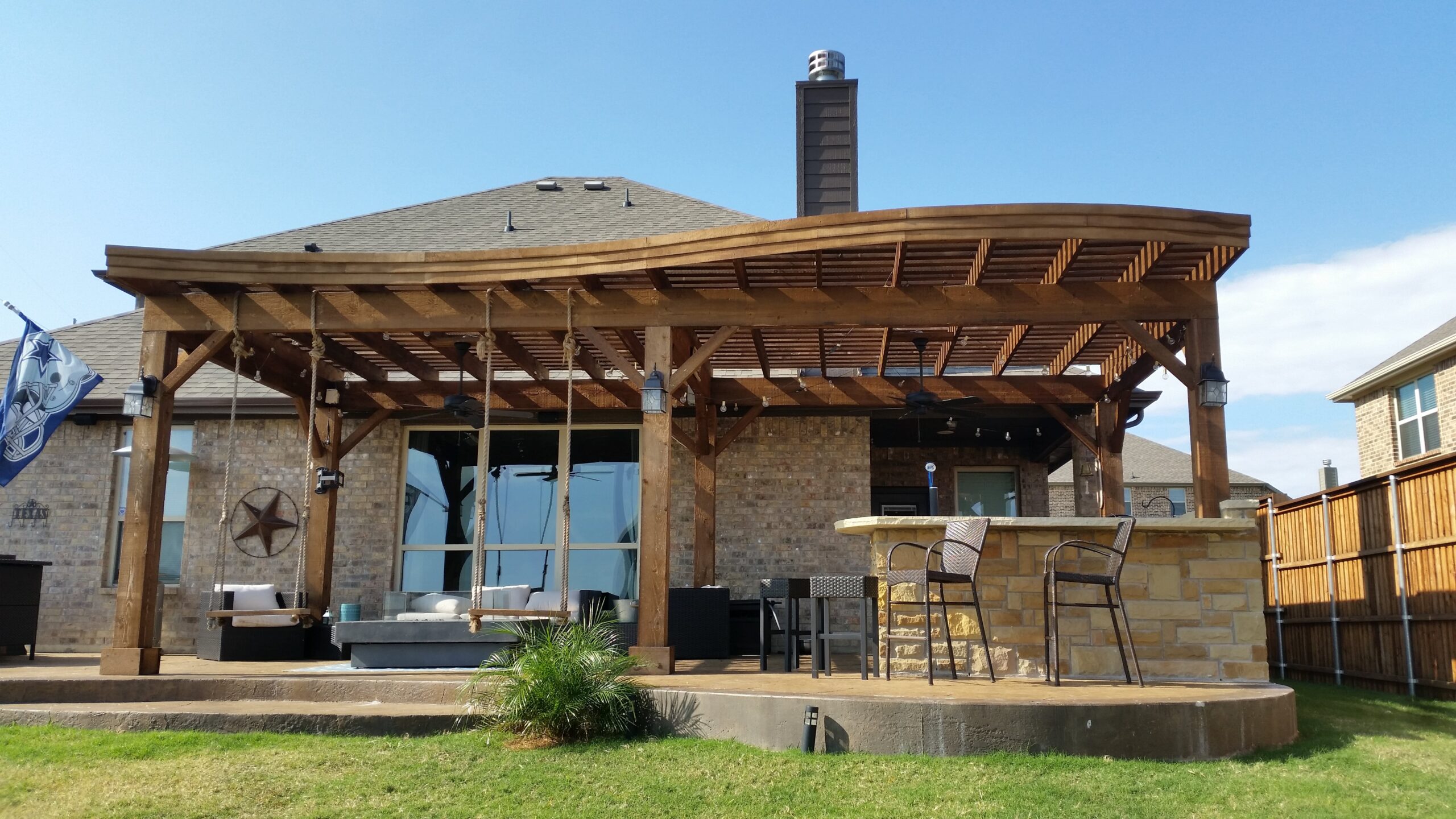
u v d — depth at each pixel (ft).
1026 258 25.48
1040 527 22.50
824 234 23.49
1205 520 22.22
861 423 40.47
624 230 44.19
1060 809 15.40
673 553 39.78
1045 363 37.45
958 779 16.75
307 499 27.50
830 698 18.86
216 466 40.42
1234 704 18.78
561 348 34.50
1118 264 25.89
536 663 20.52
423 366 37.40
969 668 22.91
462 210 48.55
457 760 18.84
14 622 32.60
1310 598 33.60
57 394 28.81
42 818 16.17
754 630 35.83
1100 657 22.67
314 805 16.62
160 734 20.84
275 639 33.12
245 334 28.66
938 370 37.60
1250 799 15.96
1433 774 17.39
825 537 39.70
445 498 40.96
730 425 40.70
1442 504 26.30
